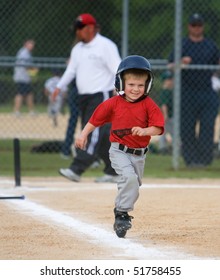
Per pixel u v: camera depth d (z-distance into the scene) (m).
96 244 16.67
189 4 48.75
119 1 44.81
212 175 31.34
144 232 18.03
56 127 52.16
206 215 20.38
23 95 59.16
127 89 17.00
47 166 33.72
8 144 41.94
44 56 47.78
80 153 27.59
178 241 16.98
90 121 17.45
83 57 28.03
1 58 39.19
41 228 18.50
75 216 20.23
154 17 51.28
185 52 33.09
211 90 33.34
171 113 38.25
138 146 17.30
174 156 32.91
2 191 25.41
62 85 28.56
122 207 17.25
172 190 25.83
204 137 33.50
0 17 45.12
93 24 27.88
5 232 17.98
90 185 27.33
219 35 51.03
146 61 17.03
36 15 45.53
